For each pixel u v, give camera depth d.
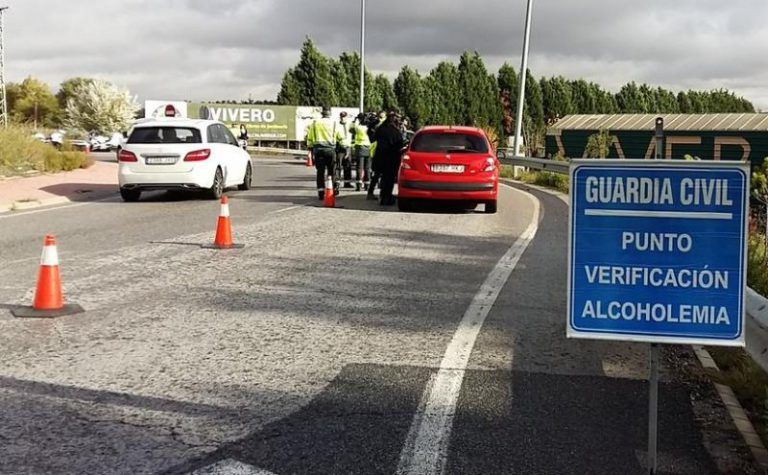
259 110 57.09
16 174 22.75
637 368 5.57
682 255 3.84
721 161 3.77
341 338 6.19
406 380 5.21
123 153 16.56
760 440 4.32
